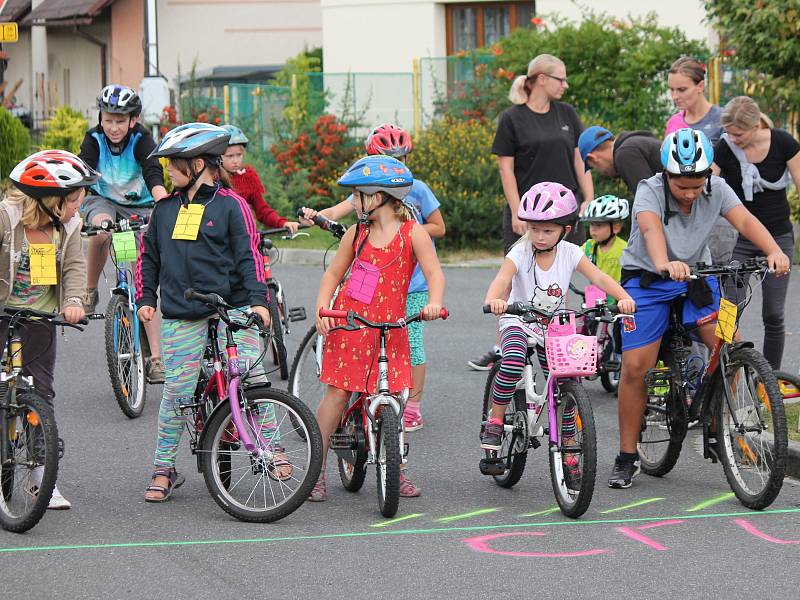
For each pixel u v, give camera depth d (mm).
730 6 38094
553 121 23094
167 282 15969
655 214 16047
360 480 16391
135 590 12633
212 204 16016
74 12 77188
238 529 14805
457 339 27641
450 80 55812
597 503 15828
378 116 58031
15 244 15586
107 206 22406
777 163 19500
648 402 16750
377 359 15523
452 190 41969
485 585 12688
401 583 12773
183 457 18438
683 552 13680
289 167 47938
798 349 25312
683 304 16219
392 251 15727
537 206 15656
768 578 12805
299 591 12570
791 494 16078
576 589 12539
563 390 15305
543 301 16016
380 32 61406
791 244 19984
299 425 15719
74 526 14977
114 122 21938
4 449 14945
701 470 17469
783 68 37844
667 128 22047
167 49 78375
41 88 88500
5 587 12750
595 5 57312
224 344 16547
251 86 52688
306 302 32125
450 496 16328
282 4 79000
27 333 15789
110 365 20406
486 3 61188
